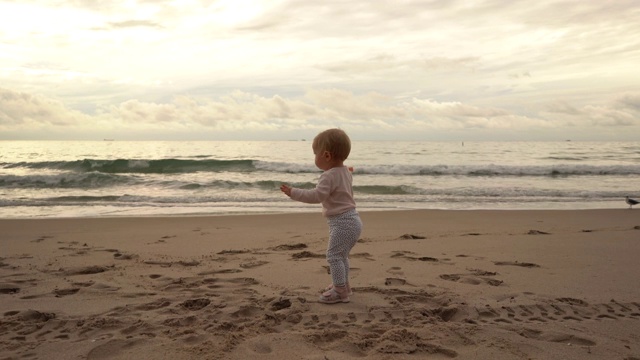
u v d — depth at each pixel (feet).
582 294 12.68
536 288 13.28
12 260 17.19
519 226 28.17
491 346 9.00
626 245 20.39
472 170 72.08
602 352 8.82
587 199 47.26
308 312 10.89
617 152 125.39
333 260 11.74
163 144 162.40
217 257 17.84
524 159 103.14
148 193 49.75
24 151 114.62
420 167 72.59
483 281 14.02
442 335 9.47
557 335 9.61
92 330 9.77
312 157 102.22
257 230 26.27
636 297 12.44
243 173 71.41
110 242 21.79
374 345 8.94
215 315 10.58
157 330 9.71
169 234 24.61
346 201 12.00
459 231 25.82
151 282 13.87
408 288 13.15
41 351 8.67
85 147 139.13
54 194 47.96
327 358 8.36
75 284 13.53
